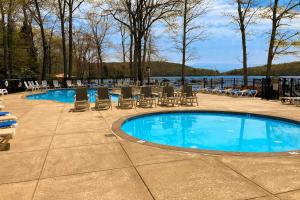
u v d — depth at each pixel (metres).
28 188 3.46
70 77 25.89
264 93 15.18
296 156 4.68
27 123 7.86
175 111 10.62
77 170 4.08
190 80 25.31
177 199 3.11
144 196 3.20
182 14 23.39
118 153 4.92
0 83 18.52
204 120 10.06
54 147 5.35
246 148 6.77
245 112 10.15
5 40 22.59
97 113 9.78
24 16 28.03
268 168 4.10
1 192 3.35
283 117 8.93
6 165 4.32
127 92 11.63
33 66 32.47
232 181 3.61
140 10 21.48
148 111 10.21
